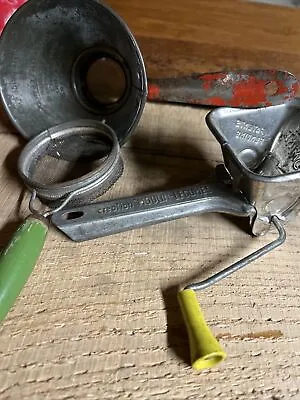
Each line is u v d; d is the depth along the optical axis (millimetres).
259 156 174
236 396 124
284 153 173
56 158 187
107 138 180
